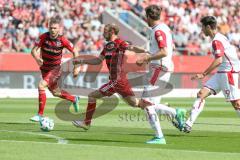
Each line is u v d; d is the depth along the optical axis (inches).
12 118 1513.3
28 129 1208.2
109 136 1085.8
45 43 1362.0
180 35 3211.1
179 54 3117.6
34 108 1899.6
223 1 3489.2
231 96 1107.3
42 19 2925.7
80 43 2928.2
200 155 821.9
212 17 1080.8
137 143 970.7
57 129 1213.7
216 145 967.0
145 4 3353.8
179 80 2883.9
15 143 929.5
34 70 2674.7
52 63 1368.1
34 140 988.6
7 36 2792.8
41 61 1370.6
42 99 1304.1
